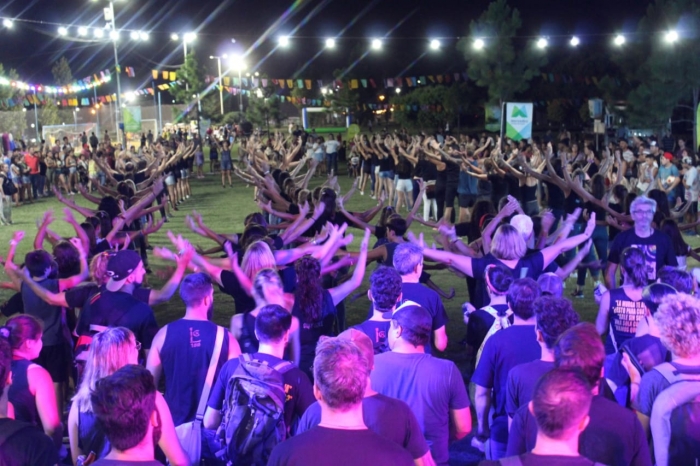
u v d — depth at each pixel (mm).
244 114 56094
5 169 19281
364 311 9602
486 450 4234
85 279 5969
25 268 5734
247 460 3713
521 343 4117
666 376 3479
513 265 5504
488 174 14242
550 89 40281
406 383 3785
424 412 3770
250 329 4688
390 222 6961
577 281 10211
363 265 5375
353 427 2814
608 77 31609
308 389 3973
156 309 9977
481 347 4688
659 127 27844
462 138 24109
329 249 6160
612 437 3094
